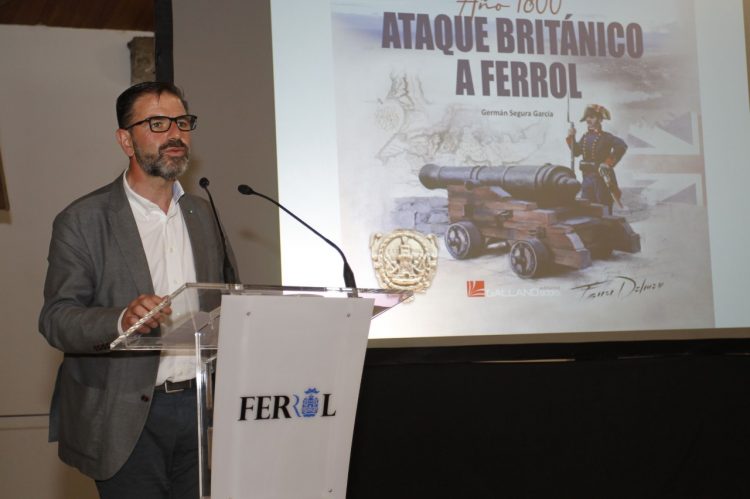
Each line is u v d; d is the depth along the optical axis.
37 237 4.30
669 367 3.30
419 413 3.11
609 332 3.25
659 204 3.35
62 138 4.36
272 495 1.70
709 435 3.31
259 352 1.64
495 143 3.24
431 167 3.17
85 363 2.10
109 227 2.15
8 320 4.25
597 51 3.38
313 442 1.73
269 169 3.03
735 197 3.42
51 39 4.39
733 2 3.52
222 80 3.03
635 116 3.37
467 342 3.15
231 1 3.06
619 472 3.23
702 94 3.45
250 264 2.98
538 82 3.31
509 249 3.21
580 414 3.22
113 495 2.08
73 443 2.08
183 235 2.28
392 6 3.21
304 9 3.12
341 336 1.73
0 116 4.30
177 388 2.10
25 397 4.24
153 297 1.73
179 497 2.18
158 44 3.00
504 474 3.15
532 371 3.19
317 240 3.04
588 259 3.27
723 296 3.36
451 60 3.24
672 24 3.46
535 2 3.34
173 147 2.20
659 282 3.31
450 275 3.15
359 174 3.11
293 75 3.09
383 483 3.07
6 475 4.19
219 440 1.63
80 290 2.08
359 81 3.14
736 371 3.35
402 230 3.12
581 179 3.30
